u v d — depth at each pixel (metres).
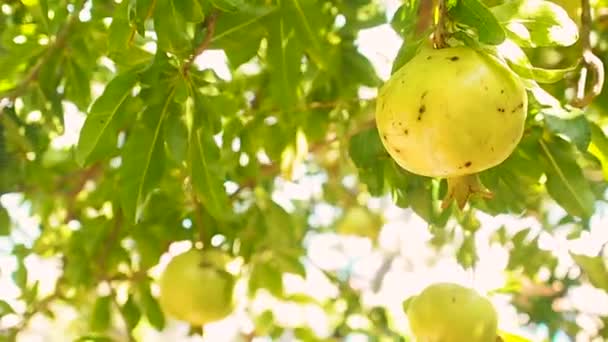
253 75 1.46
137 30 1.16
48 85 1.39
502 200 1.25
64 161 1.60
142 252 1.48
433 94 1.00
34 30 1.40
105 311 1.53
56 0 1.36
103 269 1.51
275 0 1.24
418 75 1.01
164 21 1.16
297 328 1.71
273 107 1.42
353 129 1.43
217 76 1.21
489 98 1.00
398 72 1.03
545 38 1.09
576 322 1.73
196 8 1.17
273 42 1.26
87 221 1.56
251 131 1.43
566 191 1.18
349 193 1.92
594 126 1.15
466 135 1.00
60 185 1.60
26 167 1.54
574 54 1.32
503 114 1.00
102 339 1.44
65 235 1.60
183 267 1.40
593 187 1.33
